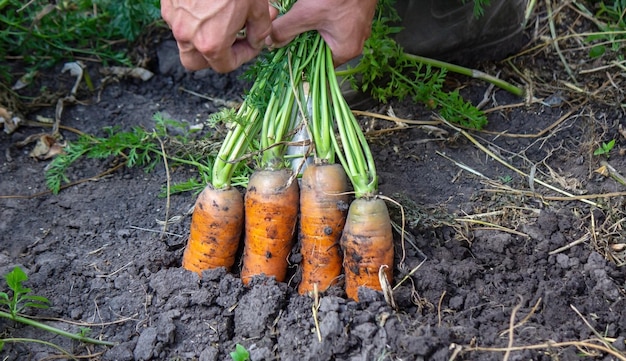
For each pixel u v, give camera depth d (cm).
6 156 103
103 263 87
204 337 79
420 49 106
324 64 80
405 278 80
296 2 78
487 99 107
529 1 117
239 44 75
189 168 101
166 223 91
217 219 81
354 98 105
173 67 116
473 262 83
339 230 80
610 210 90
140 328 80
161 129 102
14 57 119
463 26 107
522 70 111
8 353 78
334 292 80
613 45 109
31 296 79
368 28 80
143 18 117
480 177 96
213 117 83
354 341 76
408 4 103
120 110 111
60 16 121
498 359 74
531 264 85
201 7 70
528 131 103
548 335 76
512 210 91
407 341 74
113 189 98
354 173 79
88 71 117
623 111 102
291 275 84
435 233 88
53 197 97
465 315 79
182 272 83
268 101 82
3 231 92
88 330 80
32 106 111
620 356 74
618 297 80
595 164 96
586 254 86
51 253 89
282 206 80
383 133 103
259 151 80
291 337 77
